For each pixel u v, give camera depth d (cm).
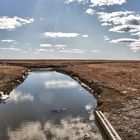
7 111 3712
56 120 3244
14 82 6944
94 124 3086
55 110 3772
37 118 3319
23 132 2769
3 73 8519
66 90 5853
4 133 2739
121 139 2408
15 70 10462
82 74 8606
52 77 9394
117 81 6191
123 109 3309
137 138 2358
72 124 3075
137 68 11412
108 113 3306
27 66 16125
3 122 3141
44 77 9425
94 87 5644
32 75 10450
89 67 12756
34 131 2803
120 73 8538
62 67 15100
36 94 5281
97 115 3266
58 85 6831
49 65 16525
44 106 4041
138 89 4781
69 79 8512
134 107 3300
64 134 2717
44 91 5719
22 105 4138
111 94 4462
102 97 4312
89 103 4278
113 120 2978
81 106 4041
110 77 7294
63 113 3603
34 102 4391
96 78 7075
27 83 7412
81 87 6375
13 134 2711
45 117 3378
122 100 3819
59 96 5028
